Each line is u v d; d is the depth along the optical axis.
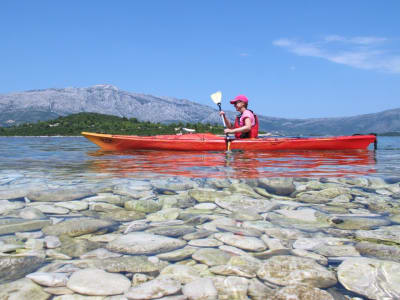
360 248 1.58
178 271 1.33
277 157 6.19
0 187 3.04
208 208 2.37
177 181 3.41
